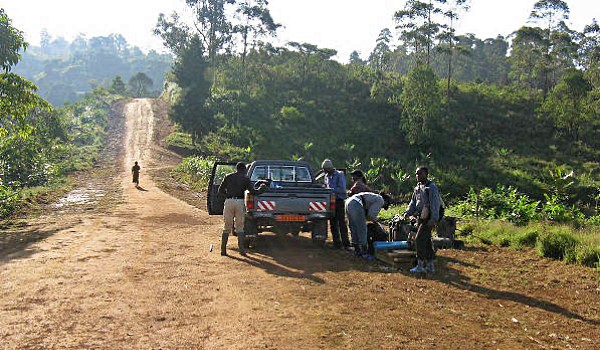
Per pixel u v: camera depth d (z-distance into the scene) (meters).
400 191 39.91
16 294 5.54
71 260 7.38
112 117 68.94
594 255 7.79
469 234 10.87
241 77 79.88
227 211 8.01
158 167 37.62
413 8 71.56
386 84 79.62
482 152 55.53
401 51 97.75
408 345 4.25
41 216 13.23
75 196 18.84
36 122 34.47
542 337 4.55
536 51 78.50
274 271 6.87
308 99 73.00
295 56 91.44
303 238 10.03
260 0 82.00
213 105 65.31
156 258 7.62
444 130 59.97
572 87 60.50
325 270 7.01
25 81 13.96
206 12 80.62
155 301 5.39
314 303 5.40
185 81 59.03
